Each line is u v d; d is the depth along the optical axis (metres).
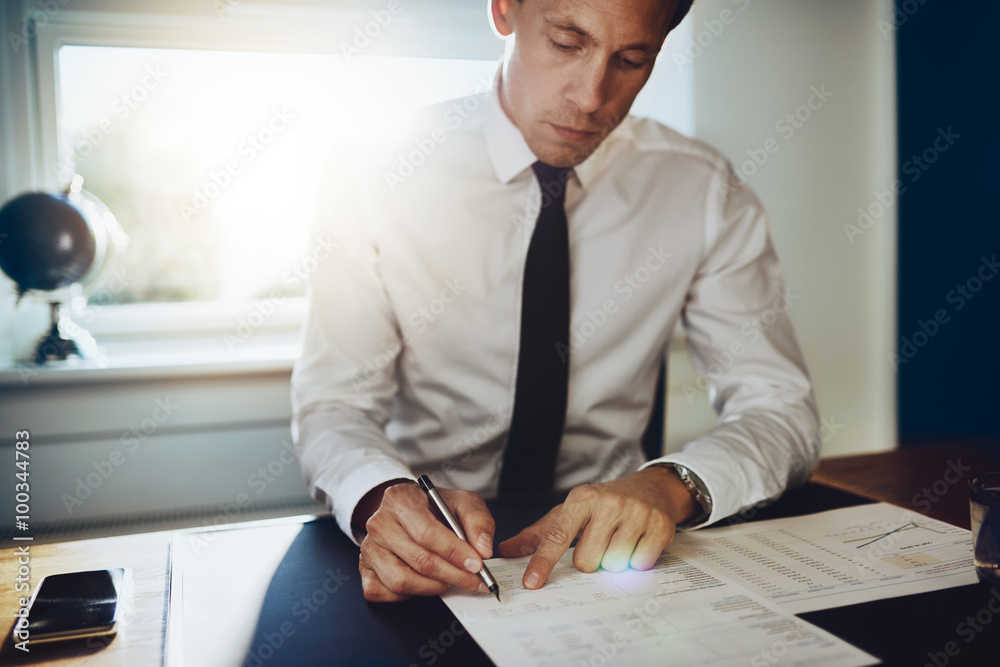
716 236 1.31
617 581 0.71
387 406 1.24
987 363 1.91
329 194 1.26
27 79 1.80
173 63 1.90
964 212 1.94
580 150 1.02
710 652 0.57
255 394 1.76
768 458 0.95
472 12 2.00
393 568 0.68
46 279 1.62
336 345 1.20
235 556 0.79
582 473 1.34
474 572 0.69
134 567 0.77
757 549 0.79
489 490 1.32
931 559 0.75
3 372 1.61
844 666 0.55
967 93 1.90
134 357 1.81
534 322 1.13
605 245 1.27
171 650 0.59
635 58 0.93
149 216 1.95
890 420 2.25
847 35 2.11
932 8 1.97
